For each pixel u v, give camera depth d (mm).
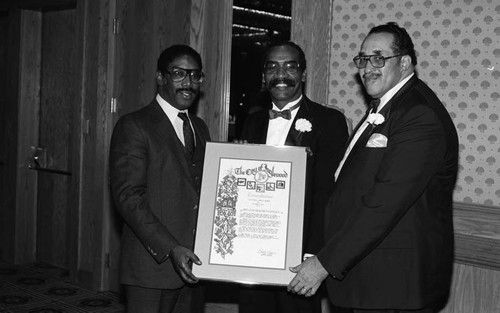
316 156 2648
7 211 5527
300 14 3646
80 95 4820
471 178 3182
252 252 2488
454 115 3215
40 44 5477
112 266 4684
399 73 2299
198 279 2471
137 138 2498
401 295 2182
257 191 2543
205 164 2582
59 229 5363
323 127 2676
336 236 2234
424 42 3285
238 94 4207
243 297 2795
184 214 2547
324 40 3592
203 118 4062
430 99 2262
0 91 5832
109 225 4676
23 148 5441
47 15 5398
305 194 2594
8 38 5477
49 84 5395
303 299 2699
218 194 2545
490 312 3096
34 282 4906
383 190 2135
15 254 5449
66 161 5242
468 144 3184
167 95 2621
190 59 2592
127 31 4539
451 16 3201
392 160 2150
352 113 3557
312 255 2527
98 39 4672
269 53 2711
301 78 2750
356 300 2250
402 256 2189
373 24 3461
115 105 4648
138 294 2545
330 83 3629
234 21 4180
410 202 2139
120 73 4605
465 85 3176
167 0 4250
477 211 3119
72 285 4844
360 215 2174
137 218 2432
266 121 2816
